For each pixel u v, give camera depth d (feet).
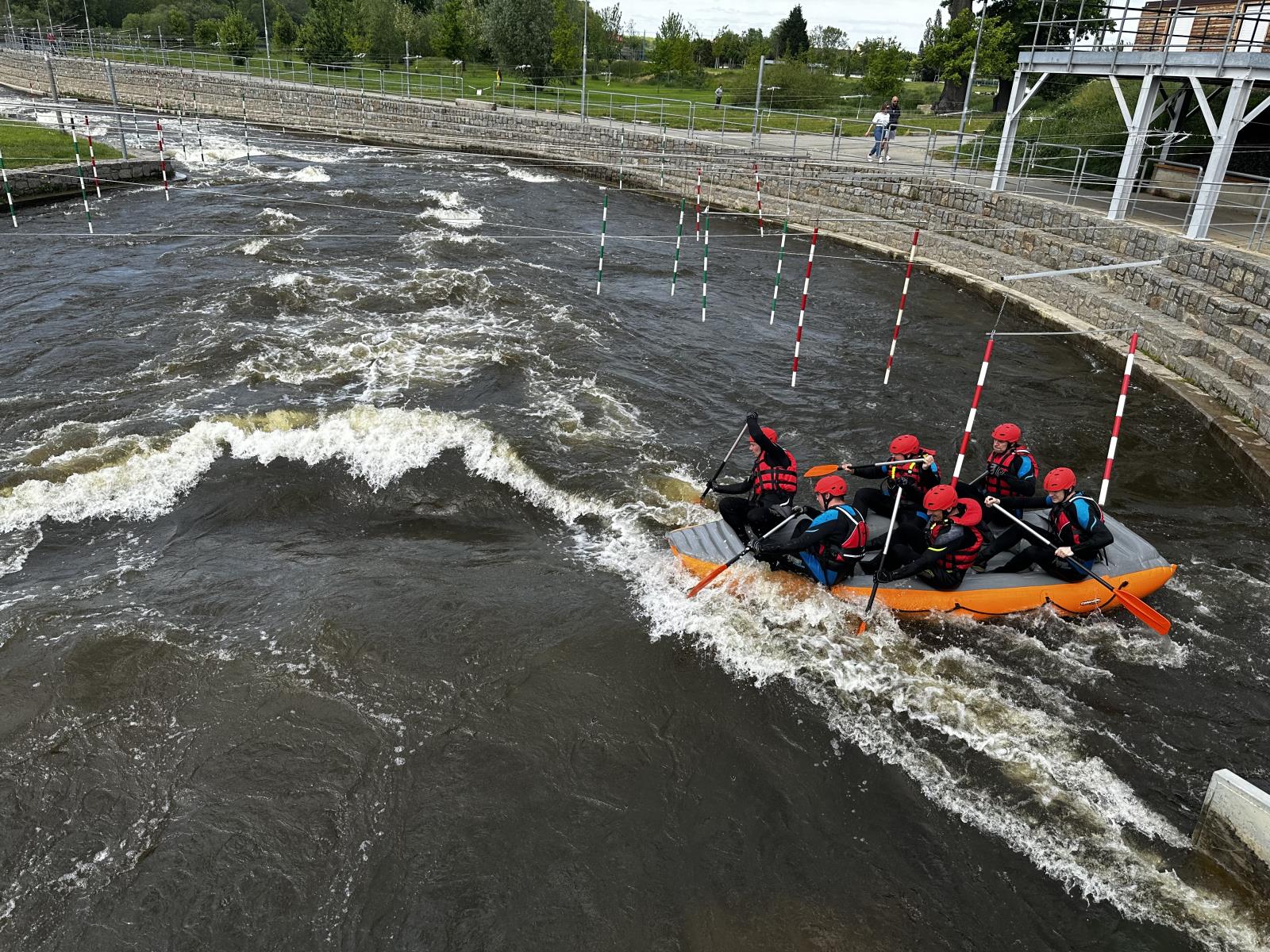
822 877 17.88
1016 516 26.21
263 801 18.94
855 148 96.63
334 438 33.81
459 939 16.37
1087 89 98.84
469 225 72.49
